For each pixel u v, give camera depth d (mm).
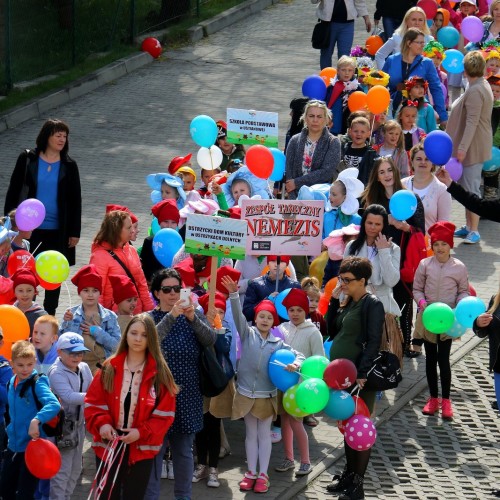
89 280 16406
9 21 34062
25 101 33344
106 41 39125
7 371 15422
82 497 15875
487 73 27906
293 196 21984
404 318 19625
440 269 18328
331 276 19641
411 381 19547
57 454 14258
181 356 14984
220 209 18562
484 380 19656
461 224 26328
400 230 19234
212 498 15875
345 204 19875
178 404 15008
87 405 14086
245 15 44969
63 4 36875
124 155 30156
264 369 16109
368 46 32031
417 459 17219
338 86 26078
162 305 15398
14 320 15891
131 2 39844
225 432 17922
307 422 18047
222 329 15438
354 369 15453
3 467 15094
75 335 15242
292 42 41594
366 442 15344
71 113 33469
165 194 20500
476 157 24938
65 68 36781
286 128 31922
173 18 42156
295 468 16734
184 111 33938
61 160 20328
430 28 33219
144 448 13969
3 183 27859
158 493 14891
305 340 16812
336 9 32938
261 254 17844
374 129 24156
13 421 14859
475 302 17062
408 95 24906
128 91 35688
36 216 18625
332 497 16031
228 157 23109
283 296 17250
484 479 16734
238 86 36375
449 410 18359
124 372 14008
